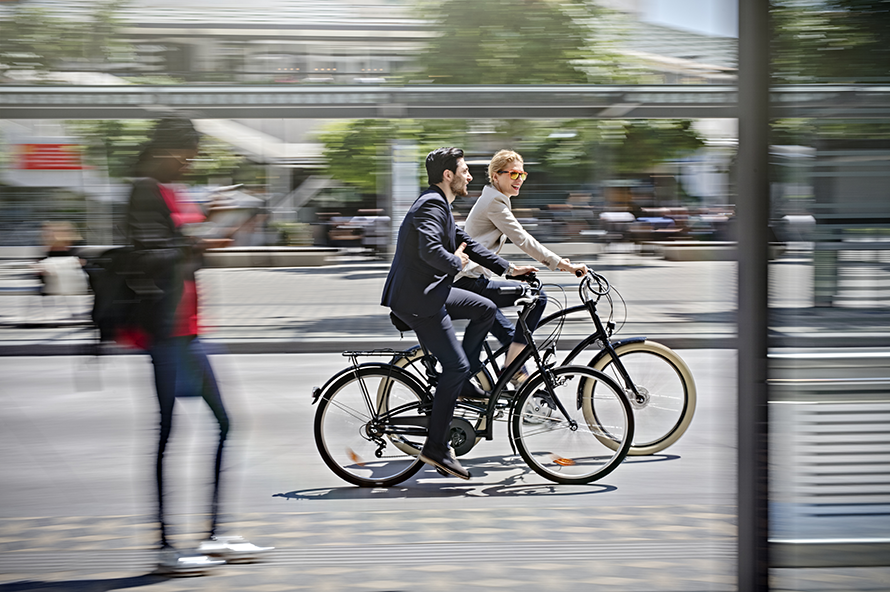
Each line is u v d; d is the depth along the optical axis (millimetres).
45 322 7023
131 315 2896
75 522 3475
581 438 3998
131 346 2949
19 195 5848
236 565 3010
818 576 2465
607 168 7844
